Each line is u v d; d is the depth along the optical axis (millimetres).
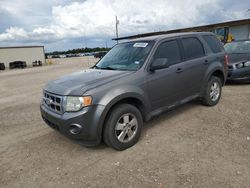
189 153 3400
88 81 3574
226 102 5777
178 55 4523
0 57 42625
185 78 4566
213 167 2996
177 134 4098
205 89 5199
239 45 8688
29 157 3652
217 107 5414
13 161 3559
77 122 3252
